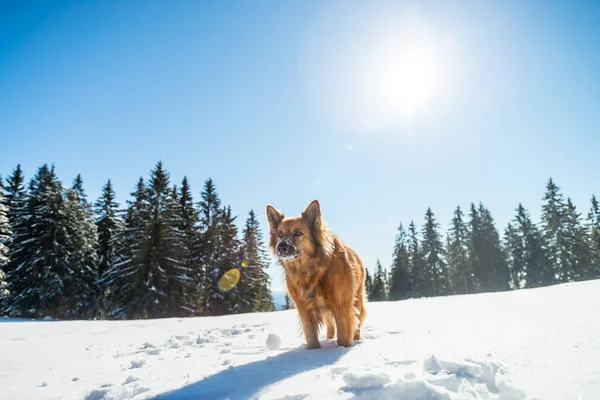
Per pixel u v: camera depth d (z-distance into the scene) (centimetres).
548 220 4156
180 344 566
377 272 5244
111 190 3503
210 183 3712
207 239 3288
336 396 211
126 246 2909
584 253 3906
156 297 2597
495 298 936
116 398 262
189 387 261
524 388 188
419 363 270
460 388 206
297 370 290
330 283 430
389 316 759
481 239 4491
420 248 4631
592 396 170
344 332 428
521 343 311
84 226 2875
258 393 231
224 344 548
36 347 572
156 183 2888
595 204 4528
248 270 3612
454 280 4519
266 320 986
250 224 4184
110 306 2805
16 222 2862
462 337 383
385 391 209
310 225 447
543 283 4053
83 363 430
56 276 2577
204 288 3161
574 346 275
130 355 488
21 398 281
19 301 2519
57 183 2834
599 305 541
